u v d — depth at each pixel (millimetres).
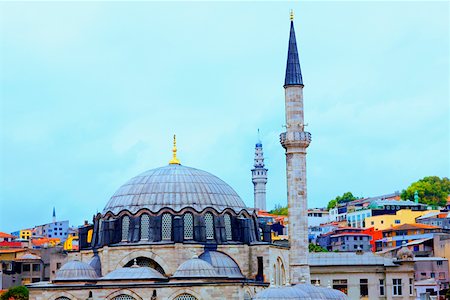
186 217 119688
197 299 106375
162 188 121938
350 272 158125
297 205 123750
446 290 177375
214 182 126438
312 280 157125
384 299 158375
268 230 131750
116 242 119562
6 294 177000
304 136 124062
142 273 109312
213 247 119125
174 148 134000
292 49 127875
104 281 110000
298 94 125875
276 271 124188
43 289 110938
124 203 121812
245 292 110188
